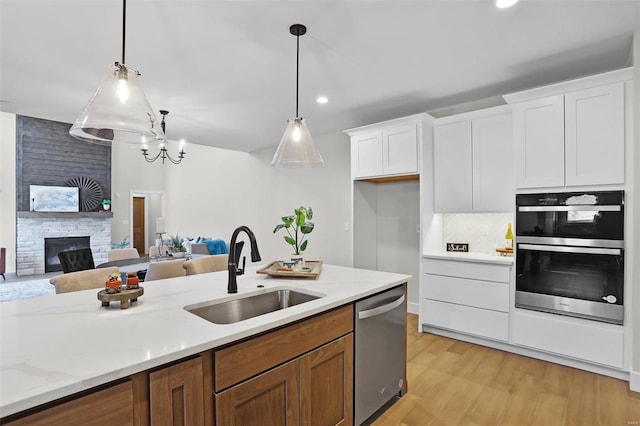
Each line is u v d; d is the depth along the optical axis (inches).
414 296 169.8
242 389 49.8
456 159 137.6
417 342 130.0
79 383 33.5
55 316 54.1
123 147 361.1
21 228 274.4
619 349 96.9
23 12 76.8
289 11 78.0
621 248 95.9
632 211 94.5
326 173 204.4
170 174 386.9
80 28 84.0
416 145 140.4
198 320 52.7
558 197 106.5
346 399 70.1
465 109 145.0
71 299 64.9
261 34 88.3
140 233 400.8
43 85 120.2
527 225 113.0
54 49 94.6
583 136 101.9
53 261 289.1
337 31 87.0
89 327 49.1
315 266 97.4
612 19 81.7
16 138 277.4
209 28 85.1
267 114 159.5
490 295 122.0
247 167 275.7
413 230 169.6
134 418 39.0
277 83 121.5
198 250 251.0
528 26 84.8
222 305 67.7
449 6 76.4
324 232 205.8
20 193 276.4
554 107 107.3
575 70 111.0
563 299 106.0
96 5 74.6
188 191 360.2
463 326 128.7
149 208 408.2
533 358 114.7
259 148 252.7
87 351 40.7
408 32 87.6
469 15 80.0
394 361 86.1
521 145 113.9
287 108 150.5
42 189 284.7
